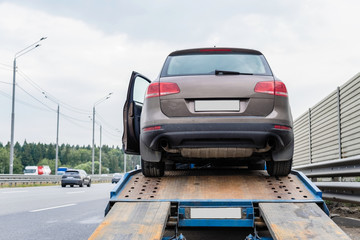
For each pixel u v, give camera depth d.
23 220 7.57
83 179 31.59
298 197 4.04
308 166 8.46
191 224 3.80
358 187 5.38
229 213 3.81
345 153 9.49
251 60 4.69
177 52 4.89
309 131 13.38
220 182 4.59
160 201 4.00
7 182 26.78
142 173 5.09
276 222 3.48
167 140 4.34
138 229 3.52
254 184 4.47
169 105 4.34
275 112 4.28
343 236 3.29
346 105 9.39
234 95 4.26
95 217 8.09
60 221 7.44
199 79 4.36
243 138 4.21
